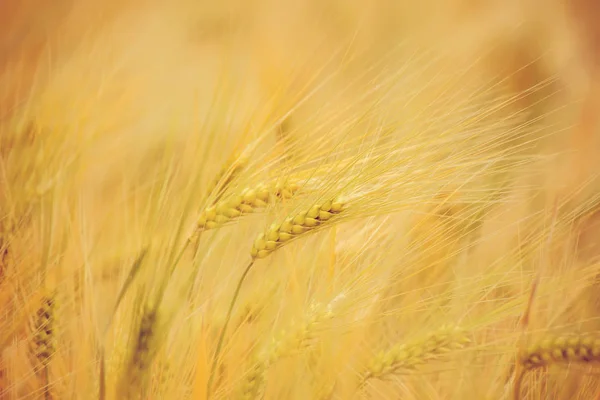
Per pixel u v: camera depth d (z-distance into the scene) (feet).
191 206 3.82
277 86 4.32
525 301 3.96
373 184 3.86
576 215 4.17
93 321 3.94
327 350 3.92
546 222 4.15
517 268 4.19
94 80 4.68
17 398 3.99
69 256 4.09
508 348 3.94
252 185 3.94
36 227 4.16
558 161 4.45
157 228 3.85
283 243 3.84
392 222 4.11
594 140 4.50
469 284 4.05
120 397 3.74
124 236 4.25
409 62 4.01
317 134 4.14
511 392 4.02
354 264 4.09
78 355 3.97
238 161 3.95
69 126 4.41
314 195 3.87
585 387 4.06
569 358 3.82
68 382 3.98
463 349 3.92
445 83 4.08
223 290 4.05
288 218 3.84
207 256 3.92
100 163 4.67
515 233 4.23
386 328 4.22
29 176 4.25
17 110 4.45
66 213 4.17
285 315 4.00
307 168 4.02
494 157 4.16
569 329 3.94
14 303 4.04
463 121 3.97
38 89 4.52
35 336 3.99
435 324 4.01
